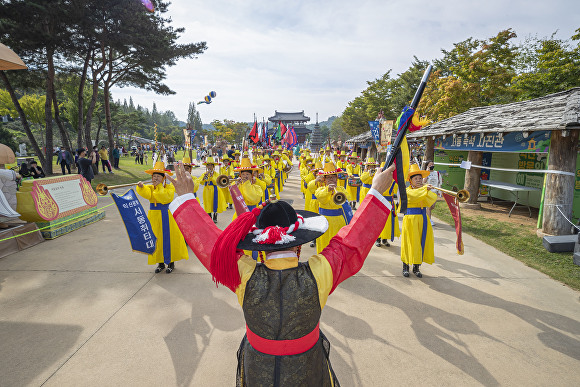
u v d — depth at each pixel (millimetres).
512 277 5359
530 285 5055
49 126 17516
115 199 4770
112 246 6855
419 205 5188
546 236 6680
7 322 3939
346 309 4277
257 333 1456
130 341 3570
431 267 5797
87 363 3217
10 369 3125
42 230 7258
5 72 16859
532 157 10938
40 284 4992
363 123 40938
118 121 51031
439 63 25953
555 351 3443
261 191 5680
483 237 7547
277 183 13477
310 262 1500
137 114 54719
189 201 1683
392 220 6820
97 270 5551
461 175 13234
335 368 3154
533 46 24734
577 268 5648
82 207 8570
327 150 16844
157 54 20422
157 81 25094
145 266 5746
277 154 15578
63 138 18688
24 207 6992
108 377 3027
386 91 33812
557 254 6293
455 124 11344
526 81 19812
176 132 122875
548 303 4477
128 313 4152
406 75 28766
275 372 1433
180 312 4180
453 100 19672
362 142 23312
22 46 15625
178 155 44688
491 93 19250
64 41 17000
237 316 4094
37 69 18656
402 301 4508
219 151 36031
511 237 7375
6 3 14281
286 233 1488
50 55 16922
